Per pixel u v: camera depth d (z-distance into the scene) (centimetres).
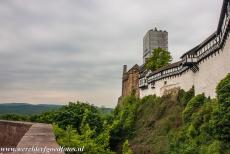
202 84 6072
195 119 5034
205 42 5722
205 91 5844
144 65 11725
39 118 4666
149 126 7775
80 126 4253
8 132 2211
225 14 4356
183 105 6919
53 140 918
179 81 7806
